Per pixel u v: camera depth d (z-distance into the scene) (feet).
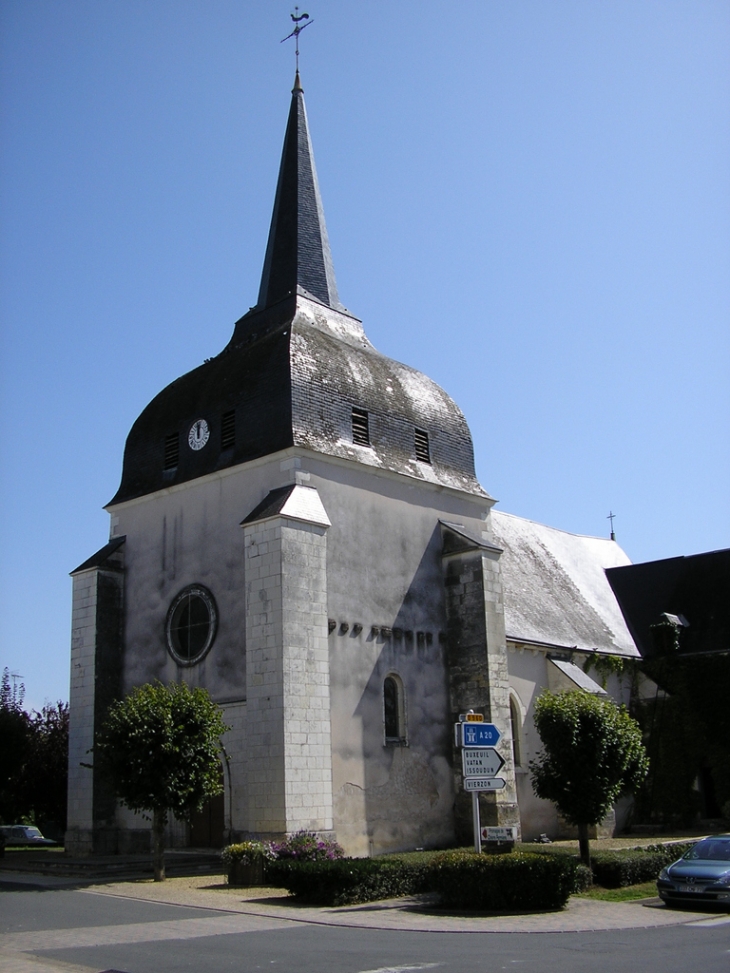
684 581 127.34
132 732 62.90
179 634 80.84
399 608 82.33
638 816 110.01
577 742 62.75
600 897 57.21
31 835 130.31
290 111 99.30
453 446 93.61
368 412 84.43
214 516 80.28
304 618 70.54
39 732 131.03
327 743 69.87
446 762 83.10
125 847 80.23
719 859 55.88
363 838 73.20
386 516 83.30
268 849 61.26
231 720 73.67
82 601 86.28
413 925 46.47
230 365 84.94
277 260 92.68
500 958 36.68
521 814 92.63
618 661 113.60
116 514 89.66
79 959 36.19
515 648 98.78
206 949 38.52
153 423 88.99
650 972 33.40
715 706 111.24
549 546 129.39
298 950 38.40
